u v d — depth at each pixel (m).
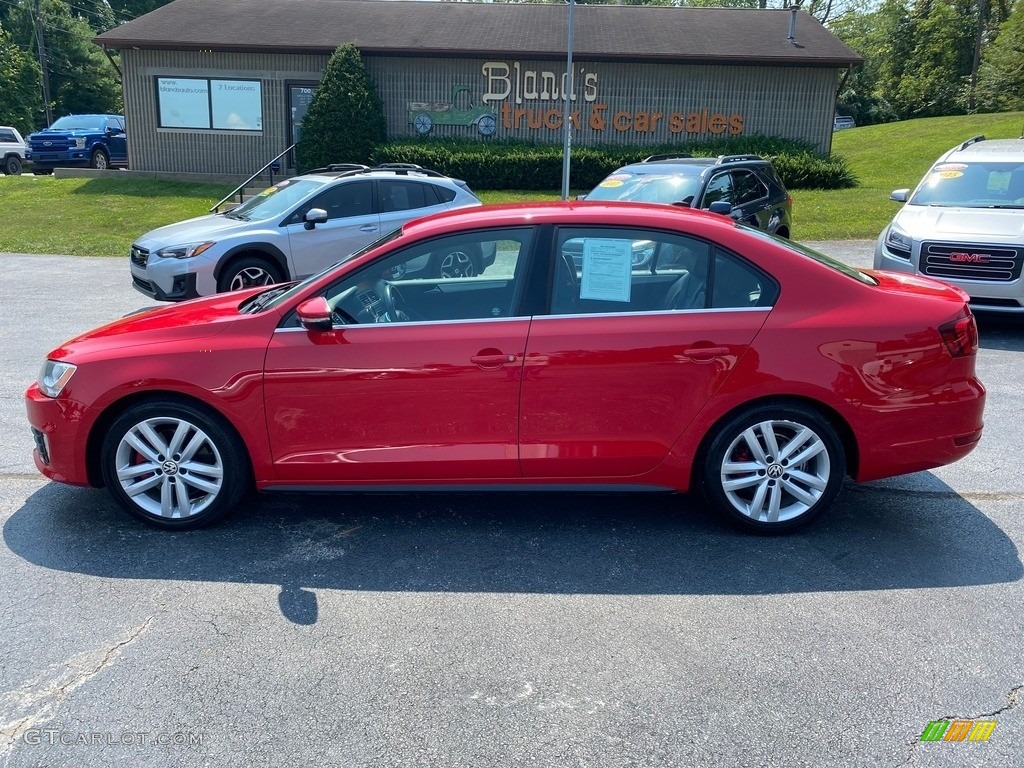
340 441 4.35
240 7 25.83
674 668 3.33
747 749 2.88
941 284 4.87
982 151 10.26
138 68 23.50
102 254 15.30
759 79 23.48
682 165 10.96
